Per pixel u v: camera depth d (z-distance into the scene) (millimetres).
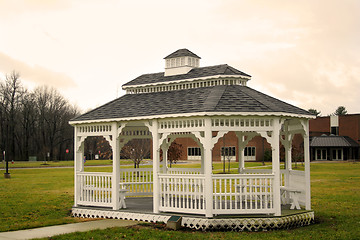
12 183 27062
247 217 10805
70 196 19641
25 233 10484
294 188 13016
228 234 10172
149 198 15414
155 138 11766
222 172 33344
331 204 16438
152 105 12570
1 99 63906
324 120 61062
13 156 66938
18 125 71125
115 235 9992
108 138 12695
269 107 11039
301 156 44562
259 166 41062
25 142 70250
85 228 11016
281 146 43250
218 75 12922
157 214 11594
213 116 10758
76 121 13289
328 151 55812
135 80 15195
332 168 40656
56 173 37469
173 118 11422
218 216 10953
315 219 12875
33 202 17344
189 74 13953
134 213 12047
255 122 11023
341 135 58781
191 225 10891
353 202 17000
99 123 12961
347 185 24156
